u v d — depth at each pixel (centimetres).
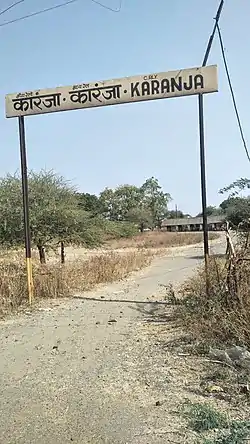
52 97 1183
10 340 838
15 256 1603
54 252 2209
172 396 534
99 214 2459
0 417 490
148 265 2453
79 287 1488
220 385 558
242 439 418
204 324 791
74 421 475
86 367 658
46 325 962
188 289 1141
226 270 908
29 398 543
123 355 713
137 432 445
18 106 1204
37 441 435
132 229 4369
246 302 755
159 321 953
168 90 1108
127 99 1138
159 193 10481
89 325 947
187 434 436
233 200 1239
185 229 9825
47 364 679
